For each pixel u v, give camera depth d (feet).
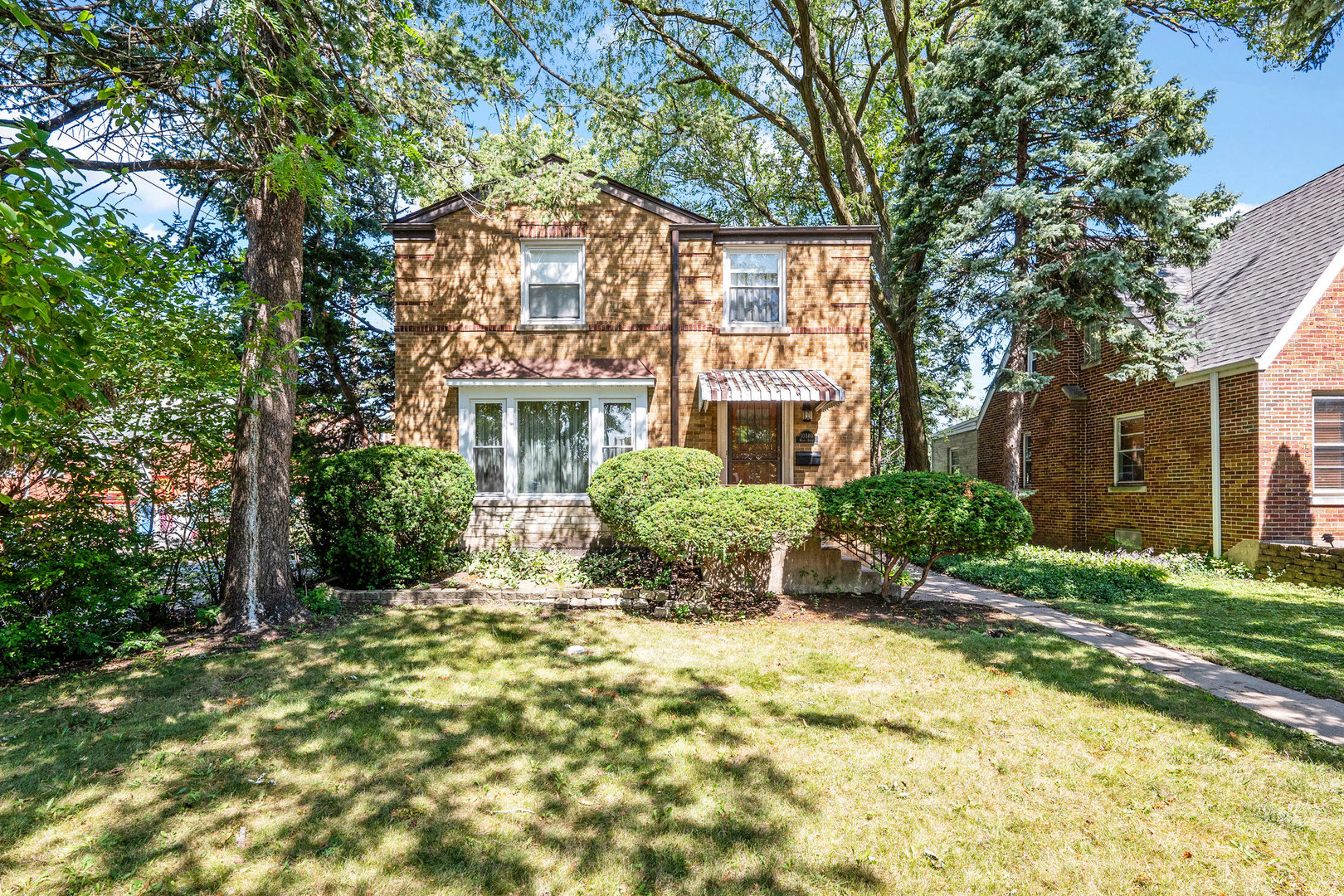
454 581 31.27
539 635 23.36
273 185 17.43
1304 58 27.78
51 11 17.37
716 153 69.05
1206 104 42.11
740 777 12.88
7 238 10.37
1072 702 17.04
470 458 38.96
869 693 17.62
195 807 11.70
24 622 20.18
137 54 19.72
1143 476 49.96
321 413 54.08
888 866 10.11
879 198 60.44
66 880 9.67
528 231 41.01
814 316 42.39
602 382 38.65
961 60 45.06
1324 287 39.88
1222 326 45.47
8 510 20.43
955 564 42.27
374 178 39.37
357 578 30.04
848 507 27.48
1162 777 13.00
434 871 9.91
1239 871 10.09
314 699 16.99
